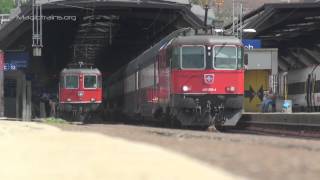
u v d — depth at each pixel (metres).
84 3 103.25
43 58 138.88
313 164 17.78
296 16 106.06
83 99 99.06
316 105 105.31
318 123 47.94
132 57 157.50
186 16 108.19
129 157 20.28
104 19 120.94
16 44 116.38
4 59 117.69
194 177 15.62
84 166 18.89
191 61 53.22
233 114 54.09
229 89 53.34
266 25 106.75
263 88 93.88
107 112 123.12
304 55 127.31
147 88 69.94
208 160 18.95
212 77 53.03
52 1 102.81
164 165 17.94
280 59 136.50
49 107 129.88
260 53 93.25
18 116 127.31
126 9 111.00
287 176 15.61
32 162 20.66
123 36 142.25
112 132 38.69
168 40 58.94
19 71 124.50
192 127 55.72
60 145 26.39
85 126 52.59
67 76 99.12
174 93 53.69
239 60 53.78
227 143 26.27
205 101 53.03
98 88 99.94
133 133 37.25
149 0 105.06
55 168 18.92
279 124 56.09
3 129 42.75
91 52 156.75
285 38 131.00
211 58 53.03
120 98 104.44
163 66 58.44
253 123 62.88
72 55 152.38
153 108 65.19
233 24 102.06
